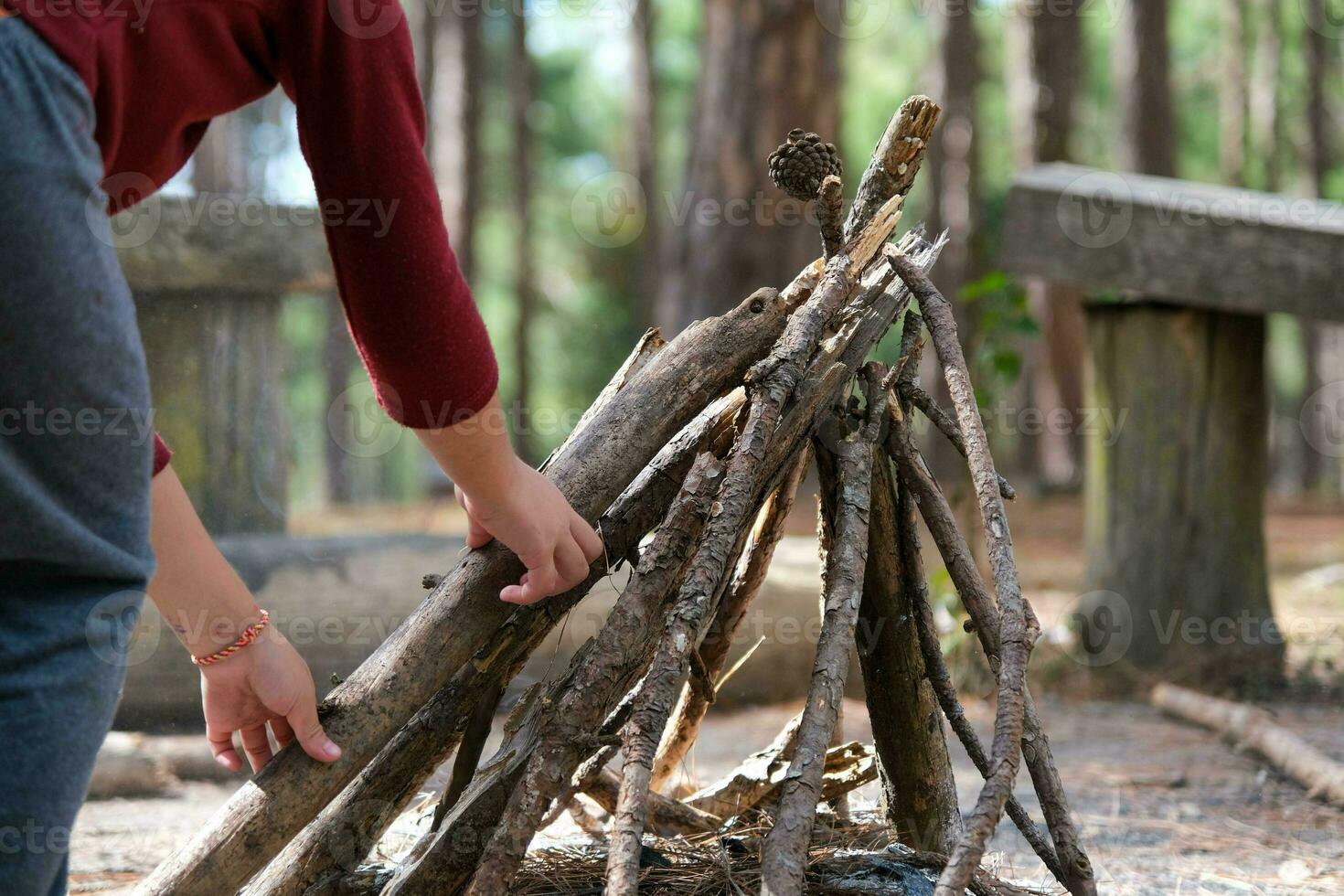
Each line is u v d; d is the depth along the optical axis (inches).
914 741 61.6
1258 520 149.6
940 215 519.8
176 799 104.0
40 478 36.6
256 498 159.9
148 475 39.4
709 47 335.0
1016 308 163.0
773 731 127.3
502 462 45.3
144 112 39.6
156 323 154.3
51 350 35.8
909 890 52.4
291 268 160.4
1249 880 74.9
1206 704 126.6
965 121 508.1
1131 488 150.3
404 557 135.2
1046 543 300.4
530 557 47.1
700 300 328.5
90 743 38.3
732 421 56.4
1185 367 148.1
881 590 60.1
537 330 798.5
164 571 45.8
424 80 558.6
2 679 36.8
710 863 56.5
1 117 34.4
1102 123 824.9
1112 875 75.5
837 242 58.9
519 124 643.5
